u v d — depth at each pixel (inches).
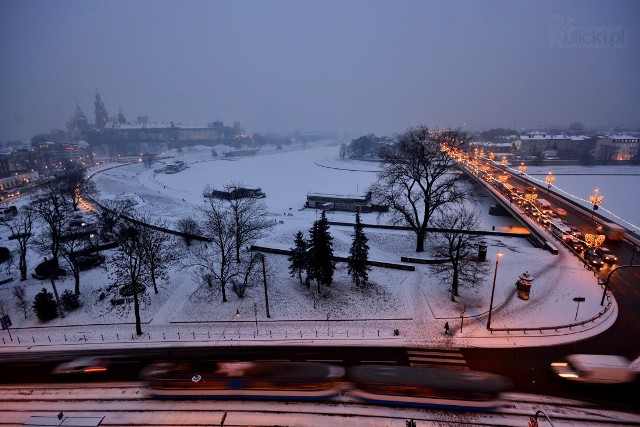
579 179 5536.4
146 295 1784.0
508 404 1044.5
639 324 1411.2
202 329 1504.7
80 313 1685.5
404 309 1588.3
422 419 1002.1
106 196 4156.0
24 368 1295.5
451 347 1311.5
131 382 1194.0
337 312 1590.8
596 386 1101.1
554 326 1401.3
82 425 958.4
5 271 2117.4
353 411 1033.5
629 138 7470.5
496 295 1660.9
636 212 3636.8
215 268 2037.4
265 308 1647.4
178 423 1013.2
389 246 2367.1
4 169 5531.5
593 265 1918.1
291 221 2984.7
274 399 1083.3
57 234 2197.3
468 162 5433.1
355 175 6378.0
